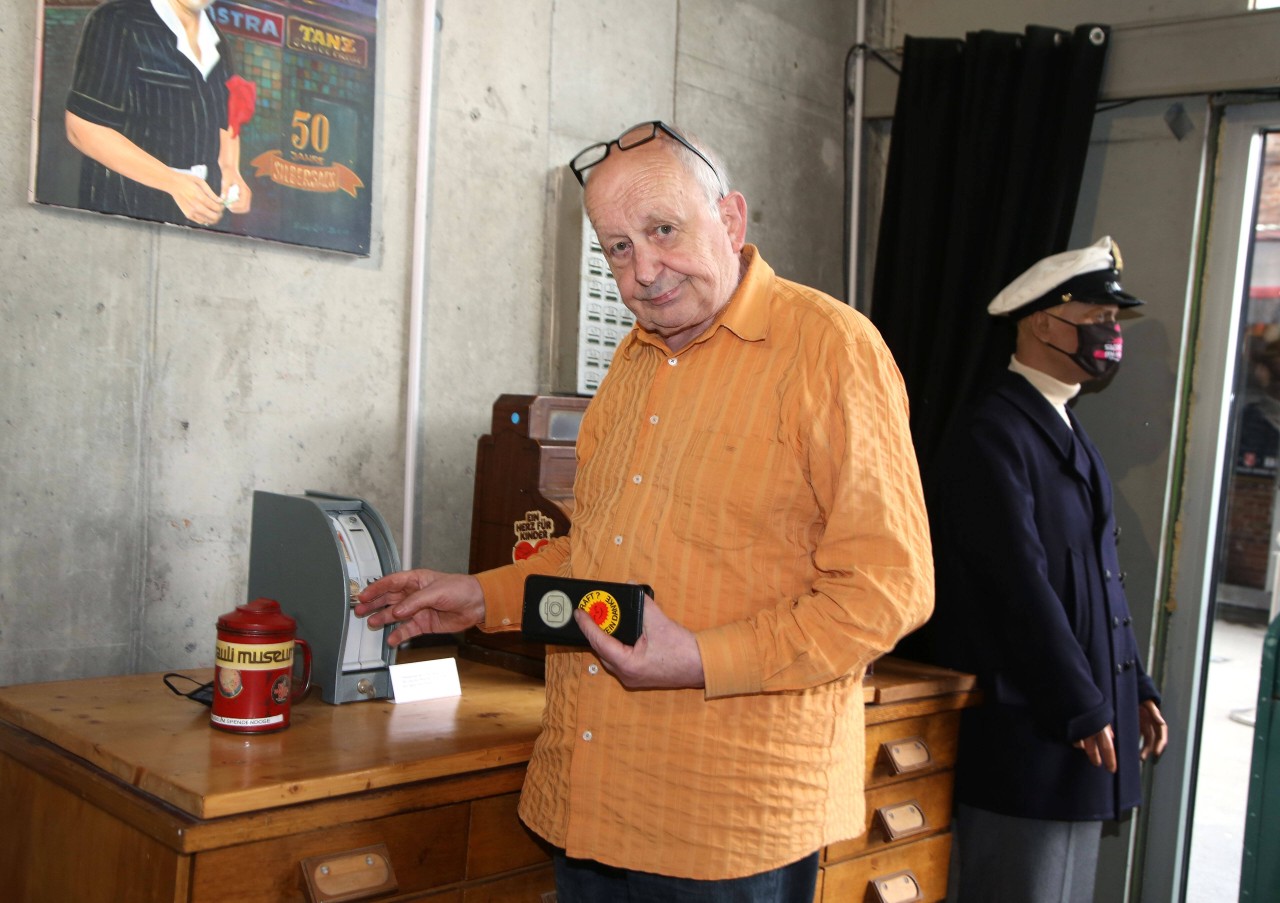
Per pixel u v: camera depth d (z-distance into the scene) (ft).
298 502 5.78
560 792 4.56
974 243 9.47
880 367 4.29
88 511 5.97
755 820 4.25
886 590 3.96
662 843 4.28
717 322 4.48
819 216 10.52
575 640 4.06
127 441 6.09
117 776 4.47
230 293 6.45
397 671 5.77
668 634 4.04
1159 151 9.09
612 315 8.25
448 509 7.61
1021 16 9.80
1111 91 9.11
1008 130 9.41
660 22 8.84
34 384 5.75
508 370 7.91
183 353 6.27
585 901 4.80
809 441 4.18
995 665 7.18
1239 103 8.84
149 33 5.98
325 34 6.70
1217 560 9.17
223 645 4.92
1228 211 8.99
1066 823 7.12
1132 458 9.14
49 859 4.83
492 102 7.68
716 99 9.37
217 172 6.28
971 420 7.35
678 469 4.39
